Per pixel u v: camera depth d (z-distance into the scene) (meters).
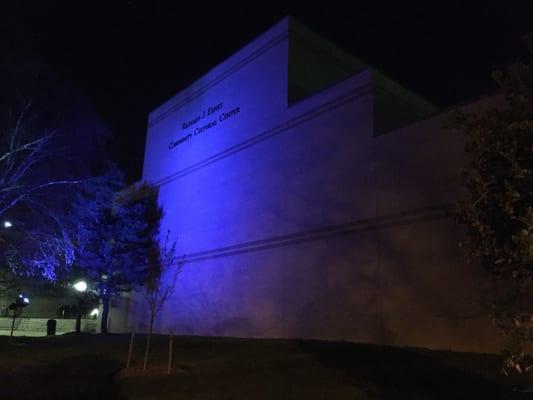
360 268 17.11
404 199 16.17
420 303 15.08
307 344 16.33
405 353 13.46
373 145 17.55
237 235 22.98
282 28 22.67
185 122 28.61
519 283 4.30
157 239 28.75
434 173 15.45
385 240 16.48
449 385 9.52
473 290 13.77
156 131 31.47
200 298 24.56
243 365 12.34
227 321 22.50
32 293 29.92
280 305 19.94
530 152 4.26
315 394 9.05
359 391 9.20
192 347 17.19
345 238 17.84
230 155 24.44
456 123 4.85
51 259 19.42
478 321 13.51
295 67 22.17
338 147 18.83
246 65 24.50
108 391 9.66
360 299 16.89
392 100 18.47
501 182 4.37
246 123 23.78
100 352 16.00
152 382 10.45
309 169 19.84
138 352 15.98
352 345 15.55
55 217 19.80
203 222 25.45
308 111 20.44
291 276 19.72
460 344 13.83
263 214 21.70
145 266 28.92
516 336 4.30
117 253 28.84
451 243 14.56
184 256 26.31
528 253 3.89
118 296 29.83
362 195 17.56
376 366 11.66
